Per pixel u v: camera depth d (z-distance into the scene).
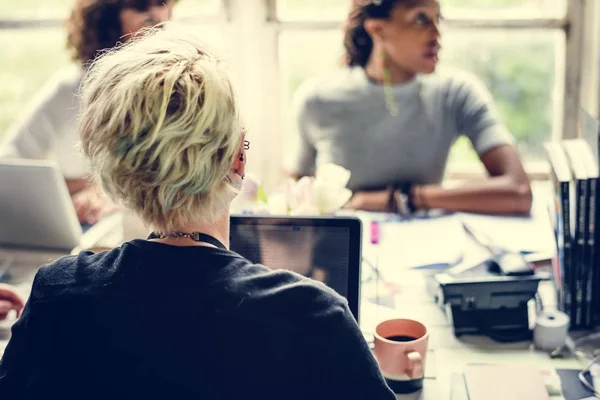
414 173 2.15
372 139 2.14
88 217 1.94
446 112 2.13
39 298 0.76
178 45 0.77
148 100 0.71
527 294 1.31
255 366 0.70
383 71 2.11
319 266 1.15
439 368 1.21
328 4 2.32
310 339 0.71
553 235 1.41
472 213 1.89
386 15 2.03
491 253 1.45
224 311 0.71
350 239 1.15
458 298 1.31
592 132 1.40
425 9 2.00
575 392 1.13
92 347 0.72
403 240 1.69
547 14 2.27
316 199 1.41
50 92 2.14
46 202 1.55
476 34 2.30
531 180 2.37
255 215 1.17
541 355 1.25
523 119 2.38
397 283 1.49
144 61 0.75
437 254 1.60
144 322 0.71
